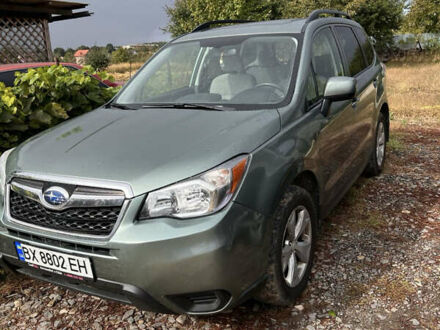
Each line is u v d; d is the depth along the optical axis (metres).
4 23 10.54
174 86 3.47
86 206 2.14
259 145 2.36
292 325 2.52
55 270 2.27
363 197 4.37
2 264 2.54
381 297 2.74
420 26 29.50
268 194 2.28
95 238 2.11
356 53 4.32
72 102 4.27
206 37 3.70
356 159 3.84
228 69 3.31
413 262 3.13
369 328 2.46
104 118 2.97
